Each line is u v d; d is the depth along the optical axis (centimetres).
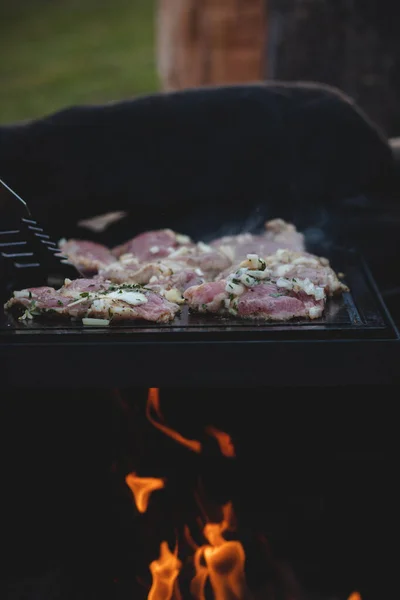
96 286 274
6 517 289
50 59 1398
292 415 292
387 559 280
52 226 344
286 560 281
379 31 472
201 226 349
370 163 340
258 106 336
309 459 292
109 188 338
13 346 243
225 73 652
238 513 288
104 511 290
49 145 333
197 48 730
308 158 339
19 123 337
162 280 282
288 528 285
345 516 286
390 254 344
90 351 243
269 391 291
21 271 287
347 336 245
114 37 1523
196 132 336
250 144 337
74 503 291
